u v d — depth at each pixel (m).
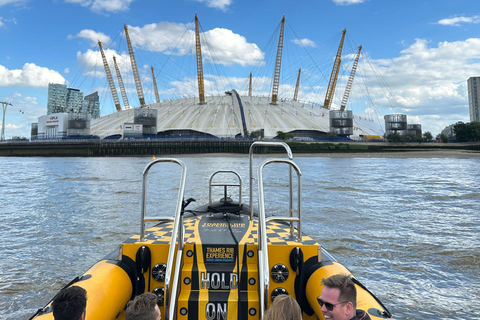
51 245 10.64
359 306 3.24
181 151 134.75
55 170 51.25
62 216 15.03
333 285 2.53
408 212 16.09
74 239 11.29
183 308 3.76
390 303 6.83
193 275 3.98
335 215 15.19
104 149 135.62
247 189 23.34
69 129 149.00
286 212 15.68
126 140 135.75
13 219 14.53
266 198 19.98
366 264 8.99
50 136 156.25
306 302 4.02
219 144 134.25
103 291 3.49
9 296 7.09
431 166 62.88
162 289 4.04
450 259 9.35
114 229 12.48
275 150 133.12
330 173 44.06
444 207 17.69
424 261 9.21
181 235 3.99
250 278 3.98
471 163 74.31
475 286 7.61
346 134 154.25
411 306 6.71
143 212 4.30
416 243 10.78
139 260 4.11
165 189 24.38
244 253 4.17
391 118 169.75
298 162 80.12
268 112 175.88
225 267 4.07
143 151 135.38
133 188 25.44
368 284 7.74
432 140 159.38
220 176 35.00
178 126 159.62
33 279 7.95
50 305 3.24
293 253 4.01
